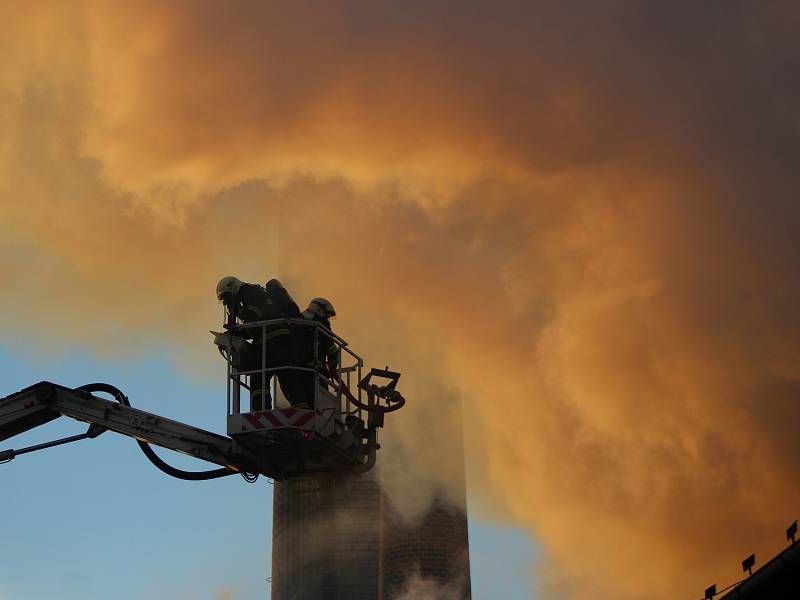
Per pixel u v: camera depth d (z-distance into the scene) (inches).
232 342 794.8
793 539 586.6
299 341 798.5
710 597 617.9
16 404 862.5
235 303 808.9
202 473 829.8
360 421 831.7
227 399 788.6
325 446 800.3
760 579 592.7
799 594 589.0
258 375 798.5
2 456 855.7
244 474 825.5
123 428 852.6
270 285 812.6
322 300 818.2
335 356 822.5
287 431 779.4
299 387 792.9
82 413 860.6
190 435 840.3
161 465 839.1
